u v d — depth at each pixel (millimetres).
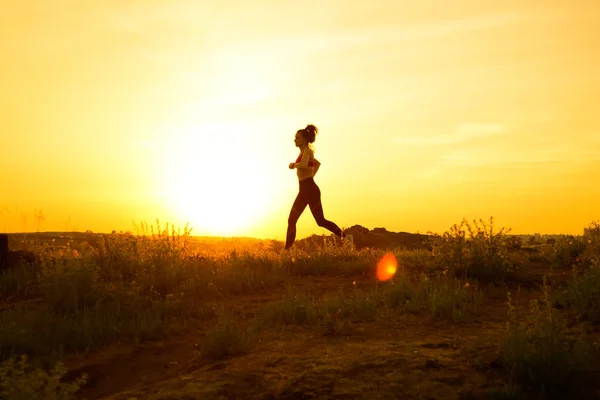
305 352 5074
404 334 5586
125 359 5359
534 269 9305
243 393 4199
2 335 5590
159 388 4383
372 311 6395
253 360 4914
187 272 8516
